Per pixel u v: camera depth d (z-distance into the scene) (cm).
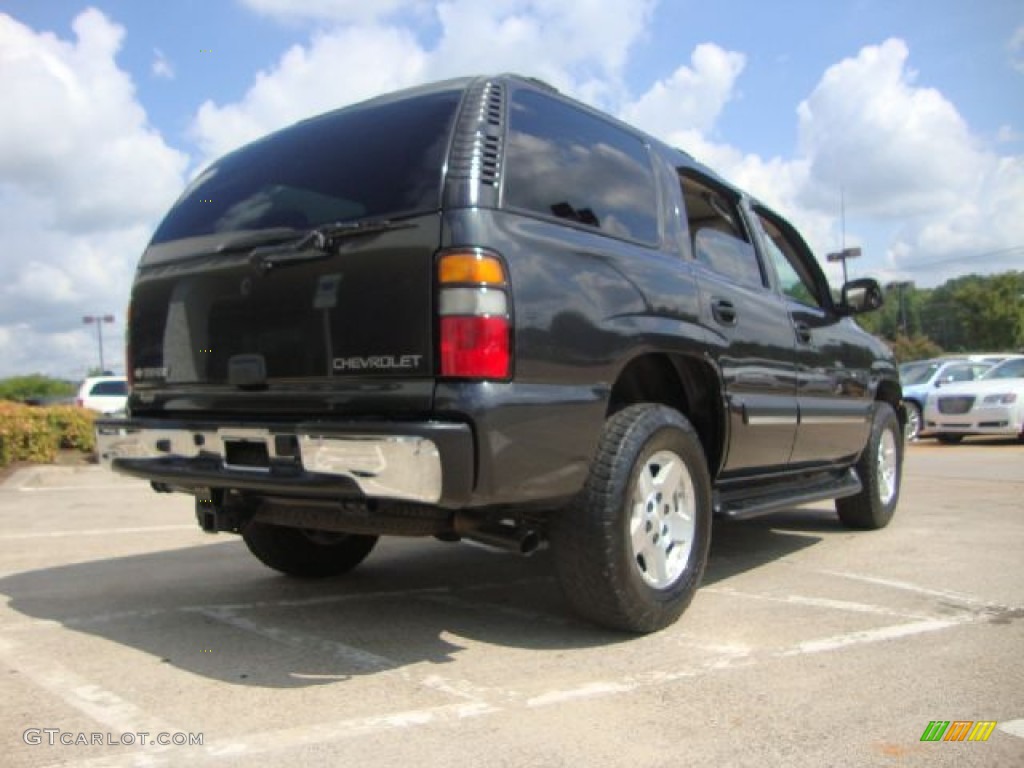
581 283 314
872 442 577
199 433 321
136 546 561
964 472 995
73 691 285
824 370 501
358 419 286
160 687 288
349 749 238
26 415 1234
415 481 264
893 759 232
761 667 305
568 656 320
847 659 314
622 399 390
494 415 273
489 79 325
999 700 274
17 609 392
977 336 5278
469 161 293
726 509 406
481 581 451
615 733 248
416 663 313
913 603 396
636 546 336
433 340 276
